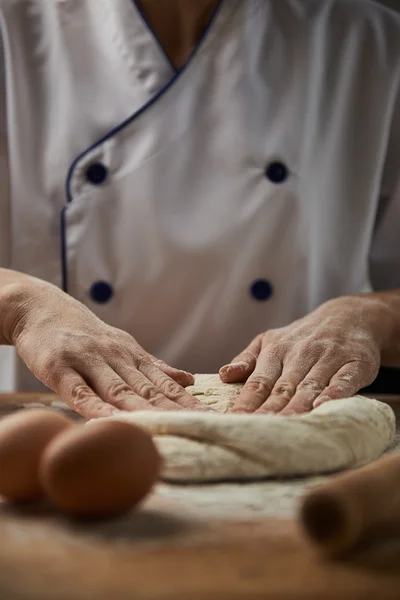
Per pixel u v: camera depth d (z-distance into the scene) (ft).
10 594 1.63
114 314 4.72
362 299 4.25
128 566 1.80
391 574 1.77
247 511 2.27
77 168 4.62
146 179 4.61
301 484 2.60
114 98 4.77
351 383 3.40
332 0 5.30
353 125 5.15
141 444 2.11
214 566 1.81
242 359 3.71
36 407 4.08
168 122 4.65
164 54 4.71
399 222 5.37
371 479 1.94
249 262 4.76
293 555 1.89
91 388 3.27
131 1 4.66
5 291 3.79
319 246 5.06
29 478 2.21
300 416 2.85
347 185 5.14
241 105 4.72
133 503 2.12
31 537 2.01
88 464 2.02
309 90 4.97
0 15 4.84
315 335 3.76
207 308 4.74
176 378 3.50
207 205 4.70
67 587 1.67
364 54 5.16
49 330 3.52
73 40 4.79
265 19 4.95
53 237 4.78
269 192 4.72
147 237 4.64
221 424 2.70
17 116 4.79
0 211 4.84
